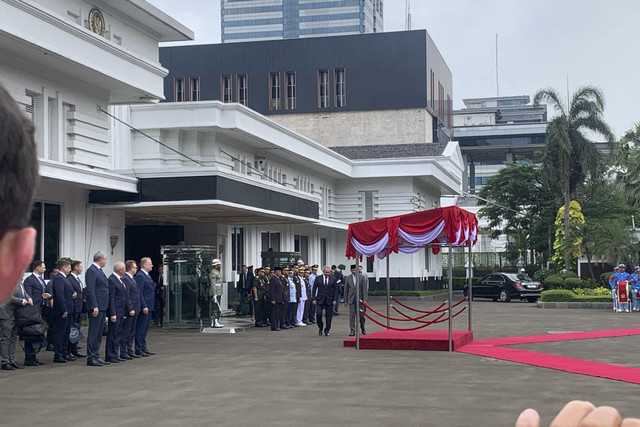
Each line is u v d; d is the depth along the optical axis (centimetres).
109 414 1057
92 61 2248
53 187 2366
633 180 5122
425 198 5581
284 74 7075
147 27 2720
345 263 5122
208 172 2506
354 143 6956
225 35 16975
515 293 4528
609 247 4472
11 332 1557
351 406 1111
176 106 3194
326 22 16550
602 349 1897
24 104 2188
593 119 4766
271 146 3778
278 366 1585
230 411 1073
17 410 1092
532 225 6225
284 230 4153
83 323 2347
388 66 6925
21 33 1903
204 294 2494
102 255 1641
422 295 4772
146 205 2533
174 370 1523
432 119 7250
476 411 1068
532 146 11131
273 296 2603
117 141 3108
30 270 2262
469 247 2169
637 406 1108
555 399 1170
